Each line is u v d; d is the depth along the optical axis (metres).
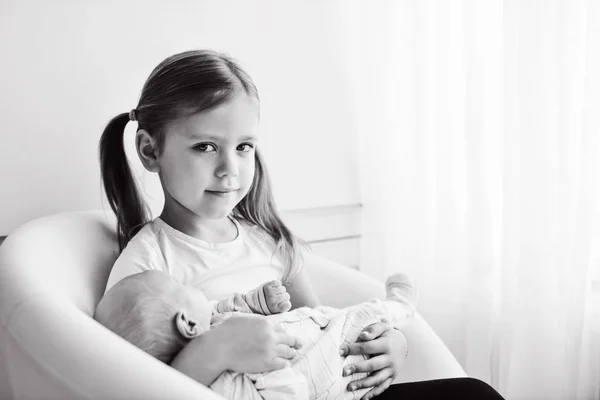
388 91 1.59
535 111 1.30
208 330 0.80
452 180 1.50
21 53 1.15
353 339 0.95
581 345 1.32
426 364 1.07
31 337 0.64
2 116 1.15
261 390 0.77
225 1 1.39
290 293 1.16
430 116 1.53
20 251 0.80
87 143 1.24
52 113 1.20
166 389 0.60
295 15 1.50
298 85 1.53
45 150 1.20
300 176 1.57
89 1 1.21
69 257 0.91
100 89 1.24
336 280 1.24
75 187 1.24
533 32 1.28
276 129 1.51
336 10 1.57
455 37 1.46
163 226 1.02
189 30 1.35
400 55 1.57
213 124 0.94
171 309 0.78
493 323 1.48
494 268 1.47
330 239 1.66
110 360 0.61
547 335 1.34
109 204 1.19
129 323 0.77
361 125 1.64
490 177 1.45
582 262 1.29
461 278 1.54
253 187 1.15
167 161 0.97
